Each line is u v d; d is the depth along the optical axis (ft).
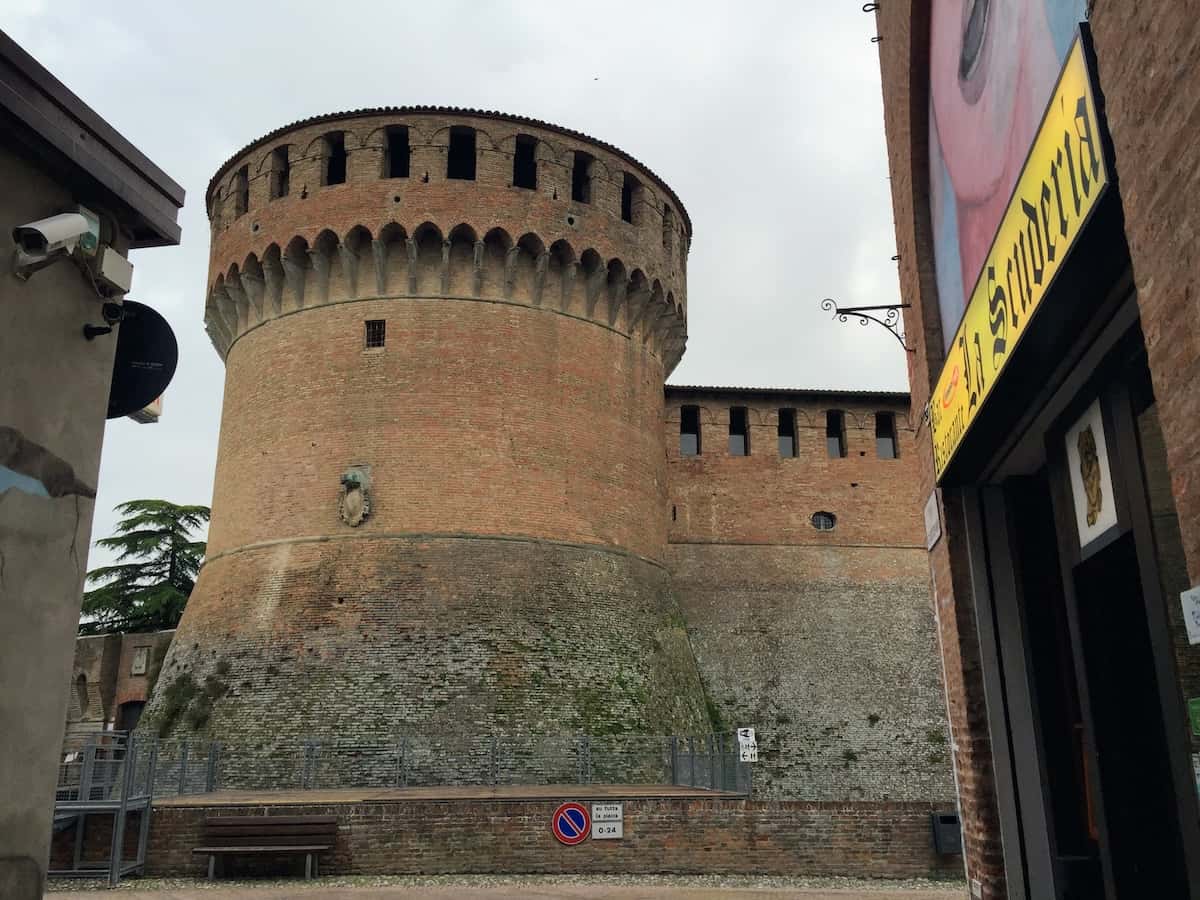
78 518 24.23
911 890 53.88
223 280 114.52
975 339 29.22
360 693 91.71
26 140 22.98
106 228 26.03
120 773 65.36
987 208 29.12
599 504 110.42
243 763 88.69
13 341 22.62
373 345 106.52
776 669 127.75
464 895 51.19
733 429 143.64
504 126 110.93
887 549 138.00
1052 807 32.91
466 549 100.27
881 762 122.11
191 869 58.13
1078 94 18.94
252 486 106.22
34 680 22.56
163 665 108.27
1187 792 22.22
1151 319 16.20
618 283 116.47
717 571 132.87
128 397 27.81
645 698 102.37
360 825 59.21
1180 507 15.64
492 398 105.60
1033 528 35.24
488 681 93.61
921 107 37.22
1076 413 27.96
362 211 106.83
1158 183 15.61
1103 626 27.96
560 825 59.93
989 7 27.86
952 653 36.35
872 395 142.41
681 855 59.62
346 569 98.73
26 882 21.88
